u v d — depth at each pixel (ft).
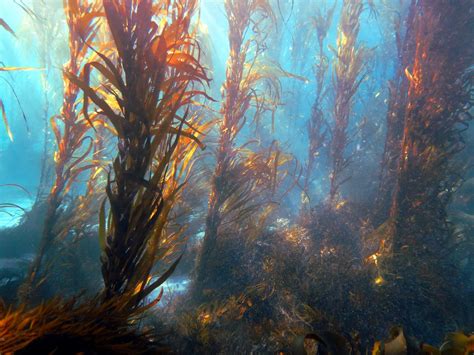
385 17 37.58
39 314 6.52
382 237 17.89
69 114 13.16
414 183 17.15
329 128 25.81
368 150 33.17
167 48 8.18
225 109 16.62
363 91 35.99
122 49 7.80
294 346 7.97
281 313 14.11
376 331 13.03
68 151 13.35
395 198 17.72
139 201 8.05
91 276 17.31
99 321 7.02
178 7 8.95
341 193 31.30
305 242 20.93
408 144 17.49
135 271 8.14
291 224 24.73
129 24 7.82
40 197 26.09
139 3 7.78
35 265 13.37
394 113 22.59
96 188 18.70
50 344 6.22
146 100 7.95
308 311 13.09
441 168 17.24
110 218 8.33
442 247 17.75
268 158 17.47
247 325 13.34
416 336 13.39
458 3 16.90
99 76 13.69
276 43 32.96
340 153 25.07
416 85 17.46
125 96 7.76
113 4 7.72
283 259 16.42
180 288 17.90
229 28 16.61
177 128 8.90
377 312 13.60
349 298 13.91
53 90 30.78
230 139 16.63
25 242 23.62
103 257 8.15
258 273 16.69
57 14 22.26
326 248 18.84
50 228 13.55
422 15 17.87
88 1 11.96
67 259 16.63
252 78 17.02
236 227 18.78
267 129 33.40
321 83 27.63
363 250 19.22
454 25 16.97
